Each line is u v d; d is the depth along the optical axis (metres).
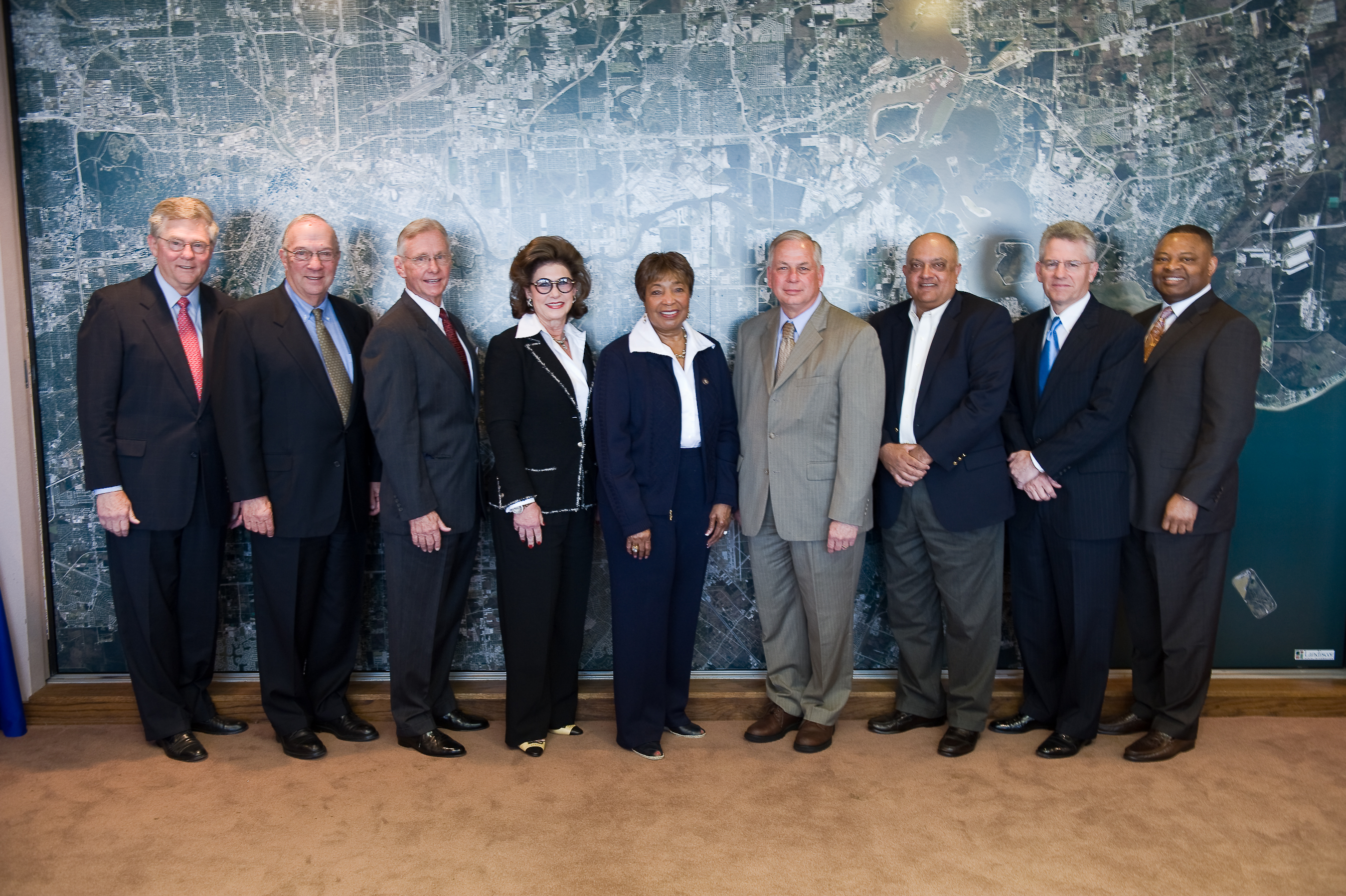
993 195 3.17
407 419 2.63
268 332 2.69
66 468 3.19
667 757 2.79
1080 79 3.13
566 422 2.74
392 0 3.11
